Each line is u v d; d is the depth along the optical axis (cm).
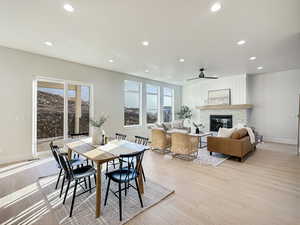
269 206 204
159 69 536
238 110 623
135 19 242
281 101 580
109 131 547
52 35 295
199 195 231
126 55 402
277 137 590
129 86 634
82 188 246
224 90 672
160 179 284
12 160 363
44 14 229
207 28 269
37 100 405
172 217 184
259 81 623
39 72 397
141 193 234
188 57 416
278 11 221
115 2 203
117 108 573
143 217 184
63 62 438
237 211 194
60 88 442
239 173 310
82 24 257
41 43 331
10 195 228
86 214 188
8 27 266
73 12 224
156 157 417
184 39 310
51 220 178
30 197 224
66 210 195
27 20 245
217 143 407
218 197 226
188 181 276
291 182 271
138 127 653
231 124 643
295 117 555
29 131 386
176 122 668
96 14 229
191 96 821
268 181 275
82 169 230
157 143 461
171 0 199
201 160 389
